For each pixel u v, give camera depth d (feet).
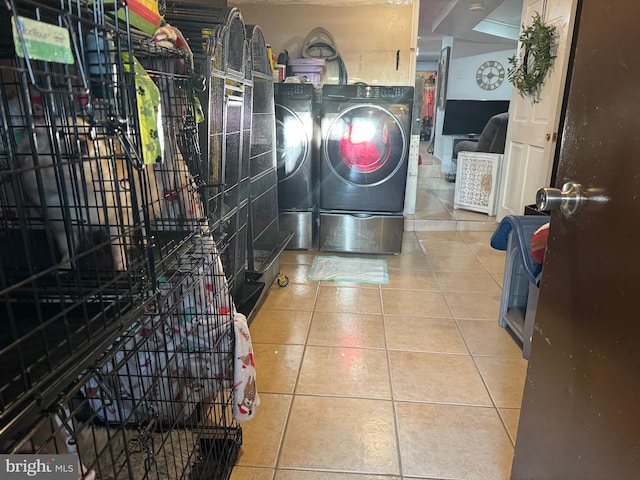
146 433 3.49
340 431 5.40
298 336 7.63
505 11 20.24
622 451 2.77
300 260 11.41
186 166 4.62
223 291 4.57
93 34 2.47
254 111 8.21
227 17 6.03
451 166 24.16
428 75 41.60
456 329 7.93
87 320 2.46
